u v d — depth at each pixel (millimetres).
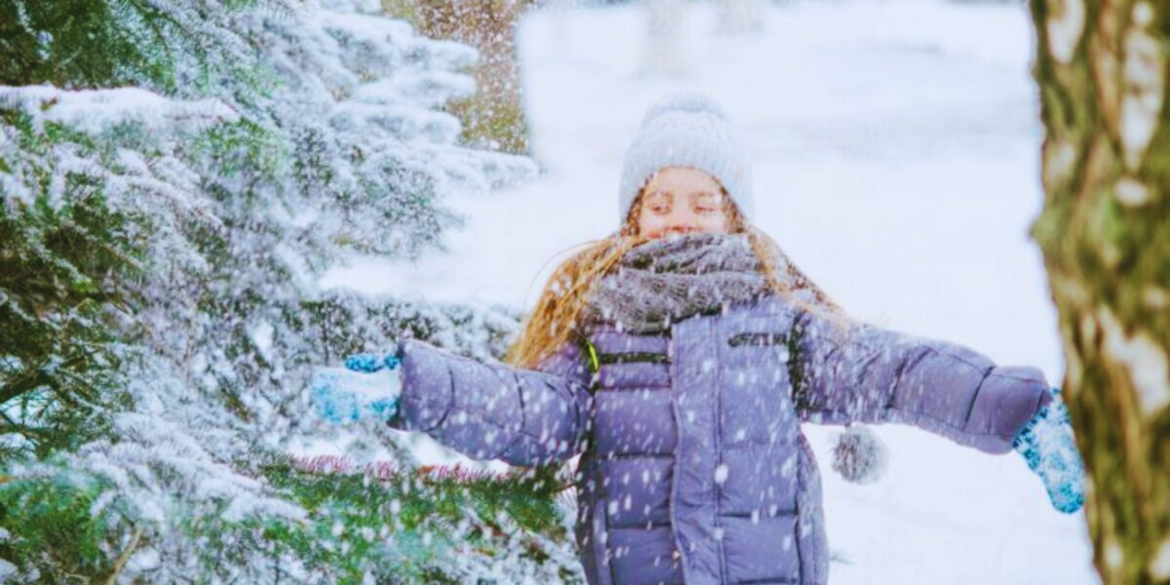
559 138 17562
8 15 3408
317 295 4223
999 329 9156
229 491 2879
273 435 4008
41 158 2730
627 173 3596
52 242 3395
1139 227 1255
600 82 22969
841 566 5637
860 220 12641
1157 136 1233
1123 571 1308
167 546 2975
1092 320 1311
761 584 3109
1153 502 1272
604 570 3178
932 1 29109
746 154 3598
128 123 2844
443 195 4363
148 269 3312
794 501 3172
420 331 4363
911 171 14812
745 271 3340
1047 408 2975
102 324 3584
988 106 18828
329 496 3303
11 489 2723
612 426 3197
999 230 12047
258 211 4039
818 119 18500
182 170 3252
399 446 4098
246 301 4078
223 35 3541
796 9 29391
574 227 11633
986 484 6562
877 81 21672
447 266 7180
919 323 9375
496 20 9039
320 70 4289
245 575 3059
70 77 3566
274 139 3445
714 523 3105
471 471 3672
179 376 3705
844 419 3295
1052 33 1330
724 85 22156
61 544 3031
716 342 3215
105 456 2836
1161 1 1223
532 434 3199
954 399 3066
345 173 4102
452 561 3393
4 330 3434
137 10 3445
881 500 6375
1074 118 1312
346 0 4676
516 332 4465
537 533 3605
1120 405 1296
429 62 4691
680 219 3494
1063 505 2973
